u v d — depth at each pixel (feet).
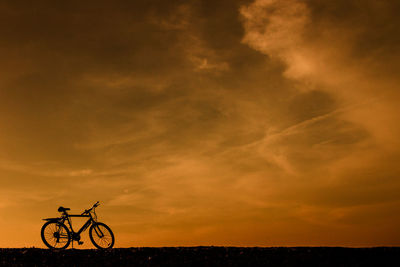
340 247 36.83
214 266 33.27
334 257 34.37
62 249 38.55
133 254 36.11
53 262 35.06
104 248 38.70
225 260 34.30
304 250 35.99
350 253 35.09
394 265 32.78
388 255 34.50
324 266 32.94
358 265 32.94
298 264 33.30
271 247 37.27
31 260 35.42
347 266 32.83
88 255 36.40
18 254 36.60
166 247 37.83
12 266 34.27
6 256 36.11
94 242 39.88
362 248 36.45
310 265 33.12
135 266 33.78
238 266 33.17
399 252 35.06
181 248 37.27
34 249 38.11
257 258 34.47
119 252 36.86
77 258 35.76
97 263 34.60
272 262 33.76
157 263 34.09
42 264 34.73
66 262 35.01
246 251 36.09
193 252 36.06
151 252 36.40
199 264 33.68
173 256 35.27
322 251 35.68
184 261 34.27
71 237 40.04
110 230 40.24
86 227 40.40
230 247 37.47
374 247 36.63
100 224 40.37
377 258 34.01
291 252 35.58
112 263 34.50
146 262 34.35
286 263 33.53
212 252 35.96
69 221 40.47
